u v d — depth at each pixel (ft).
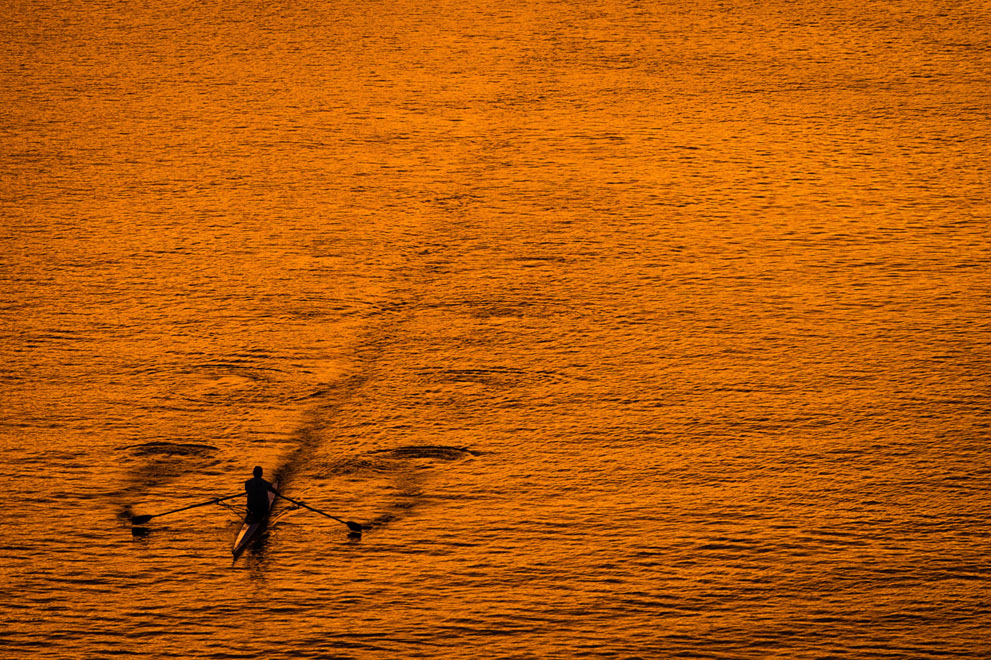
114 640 288.71
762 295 482.28
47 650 284.61
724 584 308.40
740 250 522.88
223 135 649.20
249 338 451.12
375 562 320.70
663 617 295.89
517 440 382.22
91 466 366.84
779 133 651.25
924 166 606.96
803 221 550.36
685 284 492.54
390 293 486.79
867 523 334.44
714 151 628.28
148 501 349.00
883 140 640.17
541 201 572.92
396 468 366.63
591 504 346.74
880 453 370.73
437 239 535.60
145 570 316.81
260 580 312.91
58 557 322.14
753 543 326.03
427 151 630.74
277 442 381.60
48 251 521.24
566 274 501.97
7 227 542.57
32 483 356.79
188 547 327.06
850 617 294.25
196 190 584.40
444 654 283.59
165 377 422.41
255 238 536.42
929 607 297.33
